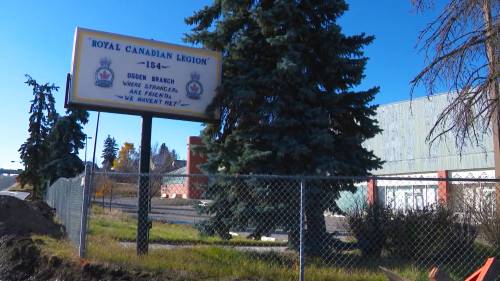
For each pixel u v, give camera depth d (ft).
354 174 35.29
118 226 56.08
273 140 34.68
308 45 36.83
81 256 28.43
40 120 142.82
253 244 40.45
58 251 31.27
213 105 35.73
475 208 33.65
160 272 26.58
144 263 27.35
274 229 33.76
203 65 36.32
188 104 35.60
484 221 33.01
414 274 27.22
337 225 39.42
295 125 34.86
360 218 34.42
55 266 29.14
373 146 120.78
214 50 38.96
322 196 33.99
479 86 25.48
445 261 31.55
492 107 25.44
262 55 37.81
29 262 31.22
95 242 32.73
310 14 37.19
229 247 34.22
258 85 35.76
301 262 24.81
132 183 215.72
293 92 35.83
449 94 27.71
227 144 36.42
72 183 40.75
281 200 33.86
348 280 26.37
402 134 114.52
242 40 36.11
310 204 33.76
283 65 33.55
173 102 35.24
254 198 34.40
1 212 44.47
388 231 33.37
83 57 33.27
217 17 40.55
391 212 34.01
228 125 38.65
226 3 37.81
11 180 264.93
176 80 35.47
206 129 39.24
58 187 68.13
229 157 35.65
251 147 35.12
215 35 38.24
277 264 28.81
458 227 32.45
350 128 38.09
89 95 33.17
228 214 35.27
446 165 104.22
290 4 35.27
